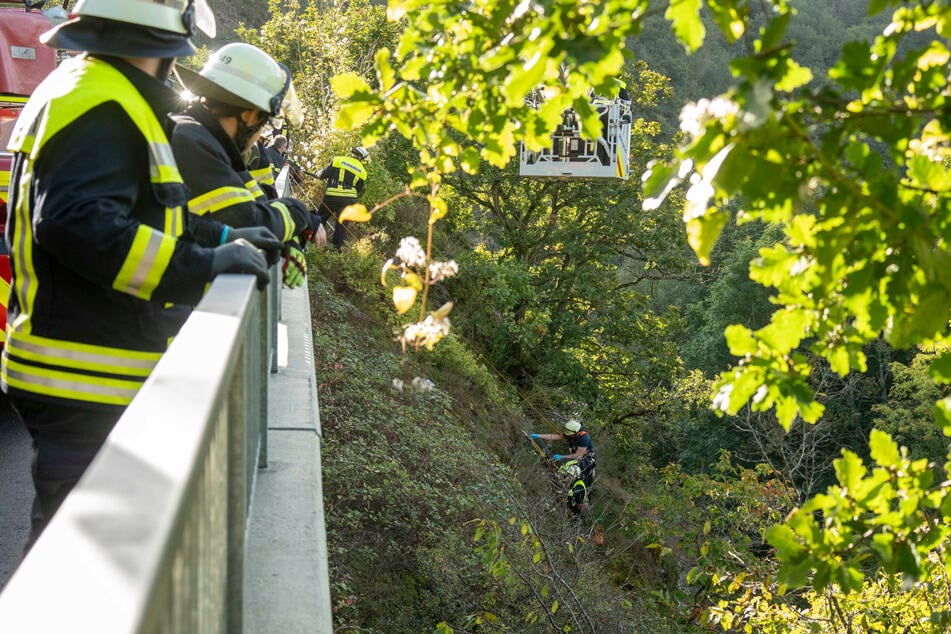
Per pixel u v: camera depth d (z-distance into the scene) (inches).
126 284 83.7
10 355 90.1
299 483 129.8
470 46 83.3
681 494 521.7
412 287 103.4
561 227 1014.4
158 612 28.9
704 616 377.1
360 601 268.2
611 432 976.9
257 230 103.0
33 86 269.3
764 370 92.3
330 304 446.0
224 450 64.6
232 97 125.4
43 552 27.1
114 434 37.6
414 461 352.2
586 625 319.3
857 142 68.4
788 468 489.1
